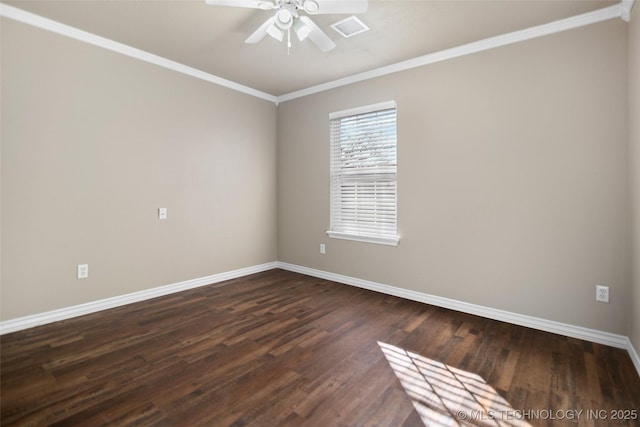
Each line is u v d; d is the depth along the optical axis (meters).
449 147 3.14
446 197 3.18
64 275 2.85
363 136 3.81
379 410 1.71
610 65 2.39
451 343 2.47
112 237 3.13
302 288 3.83
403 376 2.03
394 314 3.04
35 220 2.68
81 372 2.03
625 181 2.36
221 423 1.60
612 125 2.39
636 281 2.14
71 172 2.86
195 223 3.80
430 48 3.07
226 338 2.53
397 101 3.47
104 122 3.04
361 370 2.09
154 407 1.71
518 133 2.77
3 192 2.53
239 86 4.15
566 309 2.60
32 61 2.62
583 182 2.51
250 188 4.39
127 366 2.11
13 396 1.79
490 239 2.94
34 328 2.67
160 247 3.49
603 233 2.45
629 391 1.87
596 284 2.48
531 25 2.63
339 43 2.97
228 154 4.11
